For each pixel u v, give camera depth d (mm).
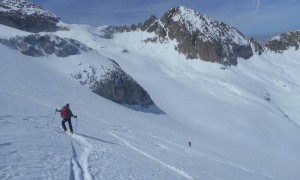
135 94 82625
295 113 136500
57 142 17453
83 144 20016
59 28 191125
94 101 60312
